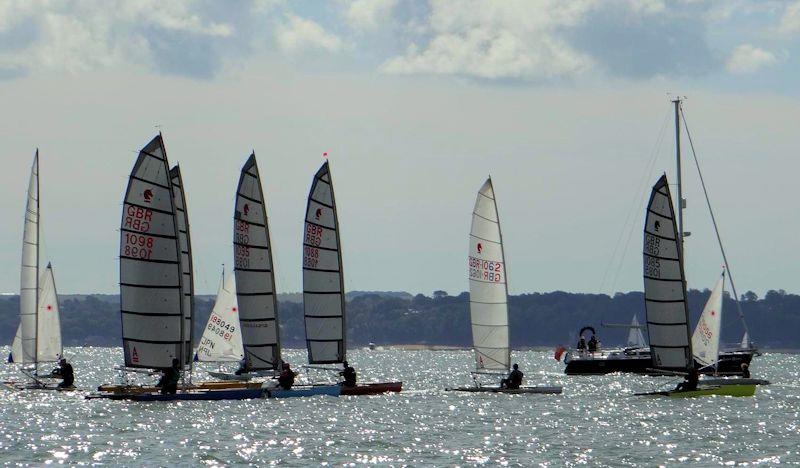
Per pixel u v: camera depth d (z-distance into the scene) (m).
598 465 175.88
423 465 173.75
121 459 177.25
